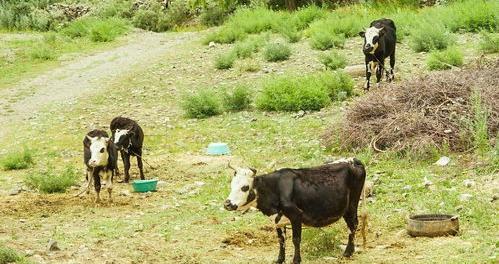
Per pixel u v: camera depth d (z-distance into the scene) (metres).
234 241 11.66
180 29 42.47
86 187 15.22
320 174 10.23
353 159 10.59
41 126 22.94
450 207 12.72
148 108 24.14
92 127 22.31
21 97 27.19
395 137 16.56
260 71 26.81
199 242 11.70
